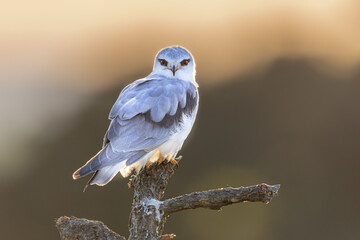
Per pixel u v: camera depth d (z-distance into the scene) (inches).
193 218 579.5
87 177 598.9
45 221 593.3
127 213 568.1
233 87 711.1
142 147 296.5
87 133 645.9
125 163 288.4
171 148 308.5
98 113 659.4
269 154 665.6
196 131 669.3
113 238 224.2
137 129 299.1
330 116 689.6
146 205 234.7
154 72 362.9
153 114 304.8
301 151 667.4
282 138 676.7
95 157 281.0
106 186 578.9
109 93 685.3
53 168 620.4
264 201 217.0
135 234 234.2
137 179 260.5
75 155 636.1
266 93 702.5
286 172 655.8
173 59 353.7
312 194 641.6
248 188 219.0
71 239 226.1
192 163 641.6
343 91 708.7
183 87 325.7
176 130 308.5
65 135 644.1
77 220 228.5
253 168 658.2
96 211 580.4
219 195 221.6
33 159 626.8
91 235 225.0
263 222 597.9
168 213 233.5
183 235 576.1
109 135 297.0
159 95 313.1
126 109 303.4
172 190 620.7
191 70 360.5
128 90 319.3
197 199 225.9
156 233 233.5
